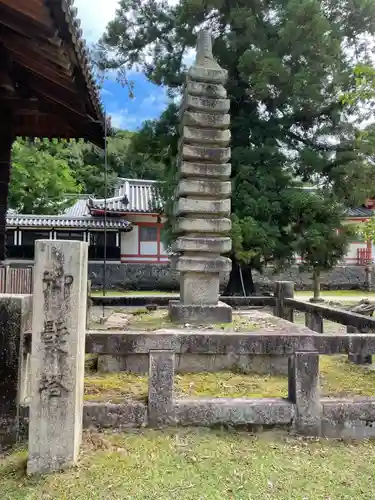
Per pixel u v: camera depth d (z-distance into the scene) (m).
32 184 28.41
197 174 7.46
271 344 4.38
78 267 3.58
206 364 5.96
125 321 7.43
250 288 21.00
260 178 17.27
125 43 20.16
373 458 3.77
